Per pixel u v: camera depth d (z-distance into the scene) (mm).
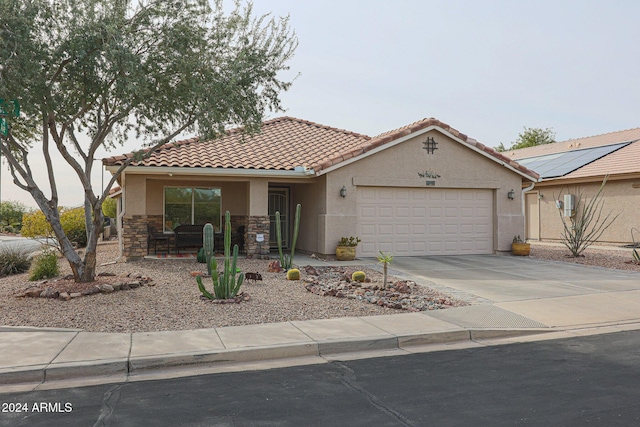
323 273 13109
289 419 4695
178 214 18266
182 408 4988
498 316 8844
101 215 11047
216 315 8516
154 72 10633
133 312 8641
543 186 24922
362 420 4660
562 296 10586
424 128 16922
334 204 16188
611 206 21469
